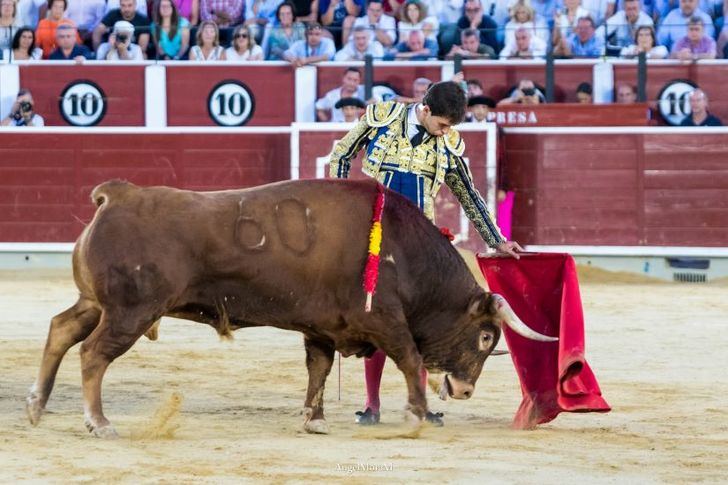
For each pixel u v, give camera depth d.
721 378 14.78
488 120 30.06
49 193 30.84
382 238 10.41
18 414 11.42
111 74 30.92
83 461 9.06
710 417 11.85
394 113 11.48
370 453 9.59
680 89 30.30
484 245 29.45
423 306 10.73
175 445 9.84
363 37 30.28
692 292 27.08
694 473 9.00
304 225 10.26
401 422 11.48
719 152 30.09
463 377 11.09
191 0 31.22
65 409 11.88
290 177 30.19
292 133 29.95
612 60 30.19
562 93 30.59
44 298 24.59
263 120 30.80
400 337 10.41
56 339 10.55
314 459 9.28
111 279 9.88
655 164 30.27
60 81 30.95
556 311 11.42
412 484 8.41
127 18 31.17
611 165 30.36
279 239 10.18
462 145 11.60
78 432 10.41
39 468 8.80
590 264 30.58
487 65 30.16
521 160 30.50
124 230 9.93
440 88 11.30
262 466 8.96
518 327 10.56
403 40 30.30
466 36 30.12
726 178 30.09
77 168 30.84
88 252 9.98
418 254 10.61
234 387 13.77
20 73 30.94
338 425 11.26
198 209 10.09
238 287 10.17
